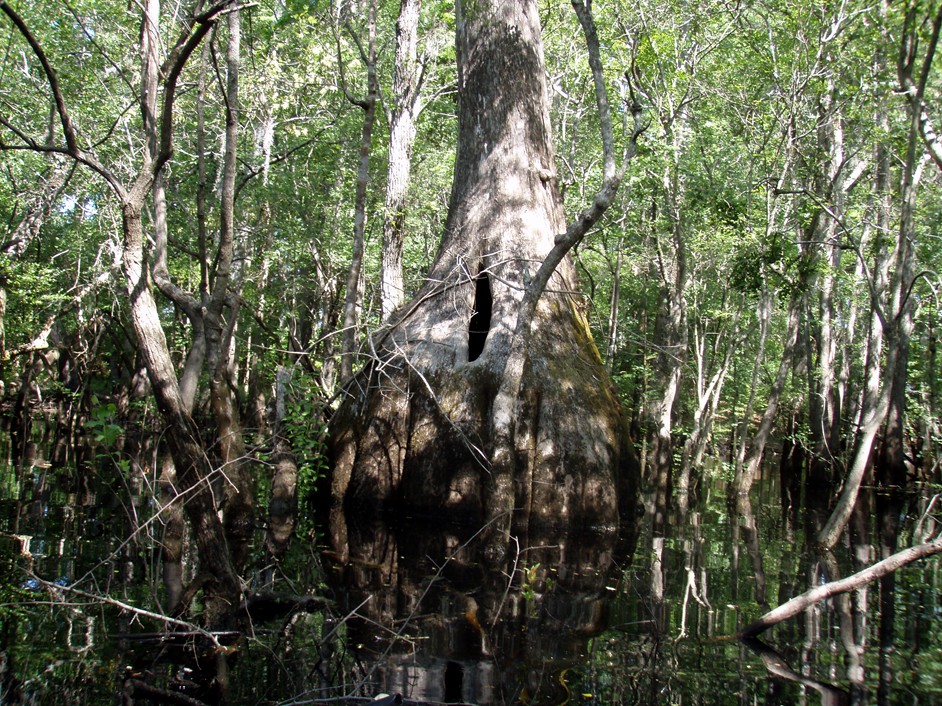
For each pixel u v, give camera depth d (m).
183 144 21.03
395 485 11.88
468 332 12.44
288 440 12.27
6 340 22.45
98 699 4.68
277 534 10.20
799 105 18.50
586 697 5.12
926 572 10.04
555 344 12.33
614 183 9.67
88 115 17.23
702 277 23.98
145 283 6.94
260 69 17.16
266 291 25.23
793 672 5.74
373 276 24.89
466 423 11.57
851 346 26.00
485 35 13.30
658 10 18.19
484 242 12.80
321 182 22.20
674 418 23.91
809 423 24.81
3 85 17.23
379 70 20.06
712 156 19.78
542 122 13.50
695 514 15.47
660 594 8.02
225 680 5.14
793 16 17.42
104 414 6.34
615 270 21.95
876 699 5.21
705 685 5.40
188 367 9.30
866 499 19.95
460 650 5.93
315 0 14.59
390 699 4.76
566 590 7.95
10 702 4.57
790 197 20.23
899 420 21.73
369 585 7.75
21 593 6.59
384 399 12.23
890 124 17.92
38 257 21.27
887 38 13.96
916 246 21.02
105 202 19.25
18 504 10.73
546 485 11.29
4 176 18.30
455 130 24.41
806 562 10.26
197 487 6.63
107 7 15.60
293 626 6.34
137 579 7.28
